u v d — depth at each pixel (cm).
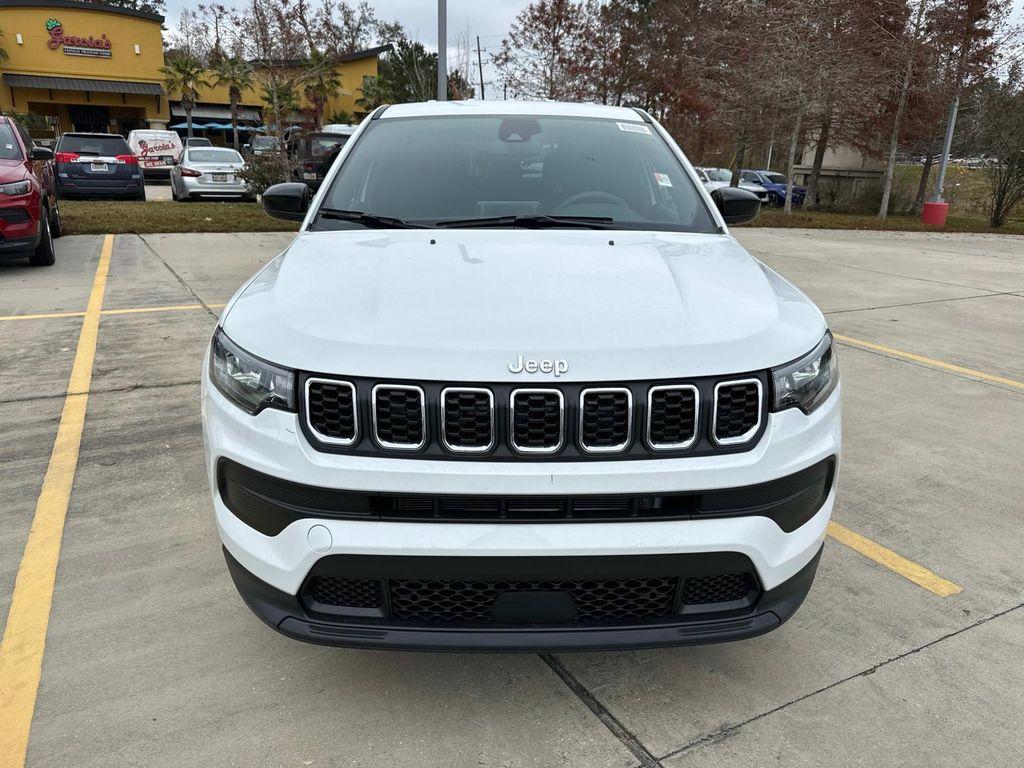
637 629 192
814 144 3038
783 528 199
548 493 181
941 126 2670
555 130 337
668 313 202
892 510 346
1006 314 788
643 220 289
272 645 245
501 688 228
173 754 200
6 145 845
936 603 276
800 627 261
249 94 4728
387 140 330
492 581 186
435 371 183
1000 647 251
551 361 184
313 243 262
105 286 766
